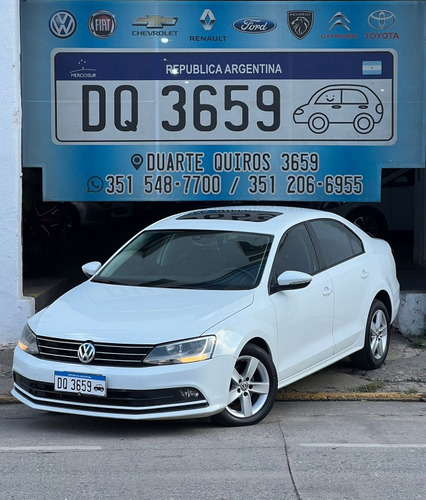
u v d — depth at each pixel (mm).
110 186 10516
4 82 9562
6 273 9633
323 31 10406
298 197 10562
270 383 6754
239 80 10438
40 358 6516
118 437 6469
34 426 6879
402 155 10523
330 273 7770
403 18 10398
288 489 5266
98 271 7785
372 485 5344
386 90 10469
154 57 10406
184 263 7465
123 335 6258
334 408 7461
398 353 9414
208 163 10516
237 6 10367
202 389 6180
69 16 10367
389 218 15945
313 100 10461
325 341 7594
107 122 10453
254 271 7113
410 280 12305
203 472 5590
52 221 12930
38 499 5117
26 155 10469
